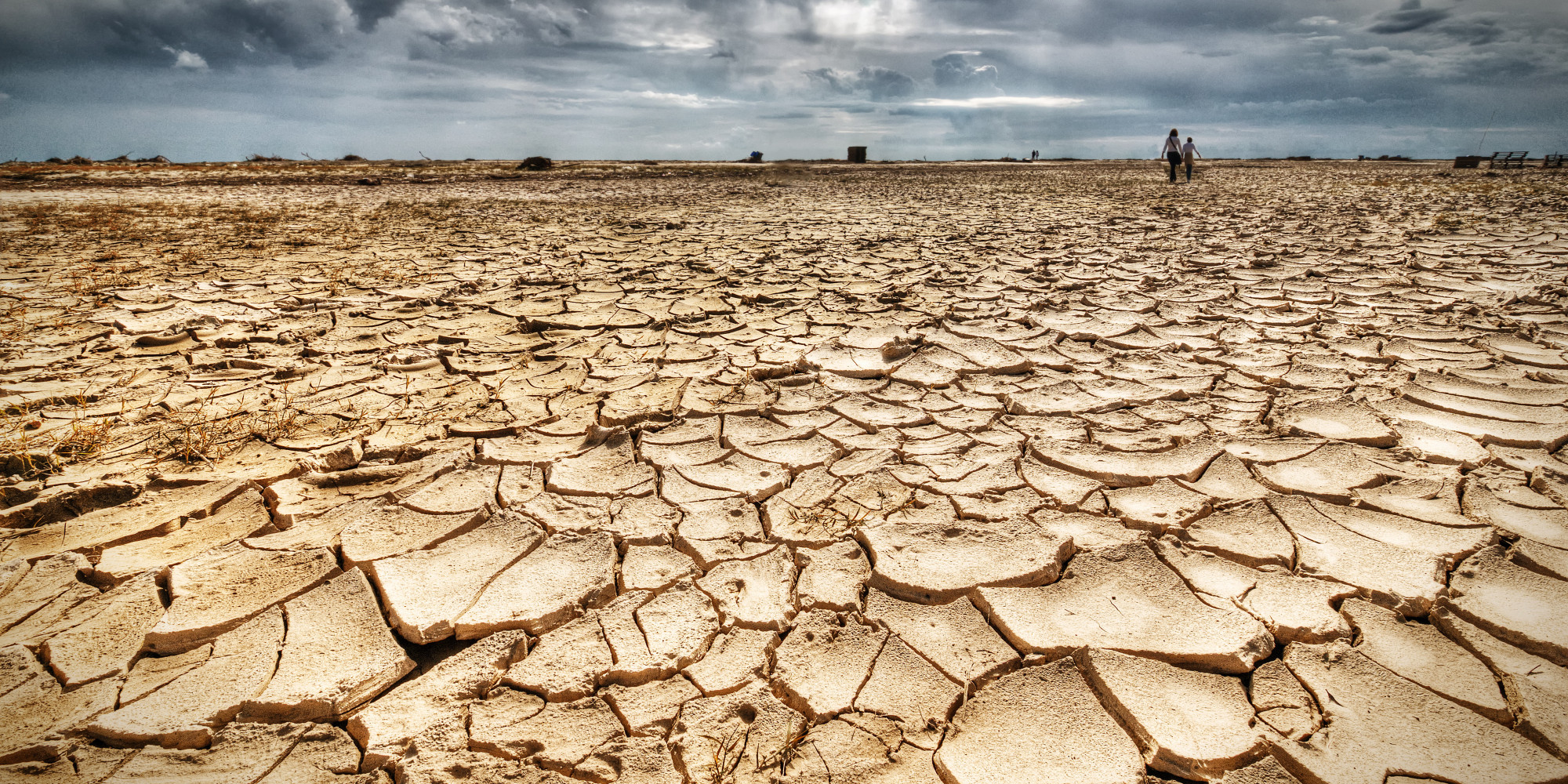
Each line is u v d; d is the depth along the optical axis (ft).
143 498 8.75
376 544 7.88
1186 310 17.47
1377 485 8.75
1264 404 11.37
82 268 23.59
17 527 8.23
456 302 19.25
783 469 9.70
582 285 21.16
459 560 7.66
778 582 7.31
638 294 20.06
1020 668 6.15
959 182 73.10
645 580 7.36
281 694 5.88
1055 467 9.48
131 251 27.35
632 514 8.60
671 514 8.58
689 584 7.29
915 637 6.53
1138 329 15.79
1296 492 8.67
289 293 20.20
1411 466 9.14
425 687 6.01
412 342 15.66
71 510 8.48
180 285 20.98
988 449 10.07
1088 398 11.93
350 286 21.03
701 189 63.21
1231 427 10.55
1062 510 8.46
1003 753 5.36
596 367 13.97
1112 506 8.49
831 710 5.75
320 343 15.56
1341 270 21.66
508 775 5.24
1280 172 83.10
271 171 90.43
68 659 6.22
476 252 27.35
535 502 8.86
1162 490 8.80
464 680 6.09
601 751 5.41
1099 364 13.69
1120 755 5.34
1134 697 5.74
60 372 13.41
